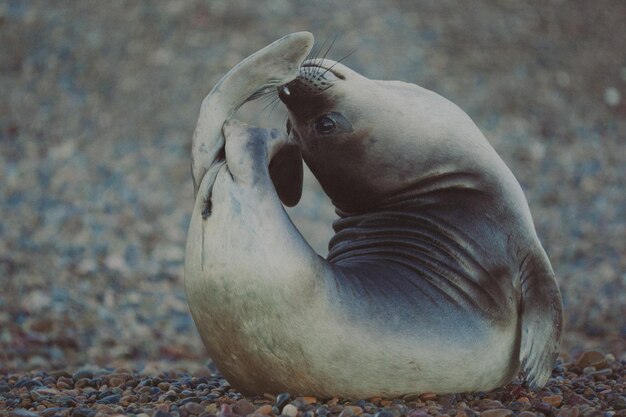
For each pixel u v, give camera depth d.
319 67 11.11
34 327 22.12
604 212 33.84
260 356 10.19
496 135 39.62
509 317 10.91
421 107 11.22
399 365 10.27
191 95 39.88
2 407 11.30
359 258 11.15
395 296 10.45
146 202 32.53
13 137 37.84
